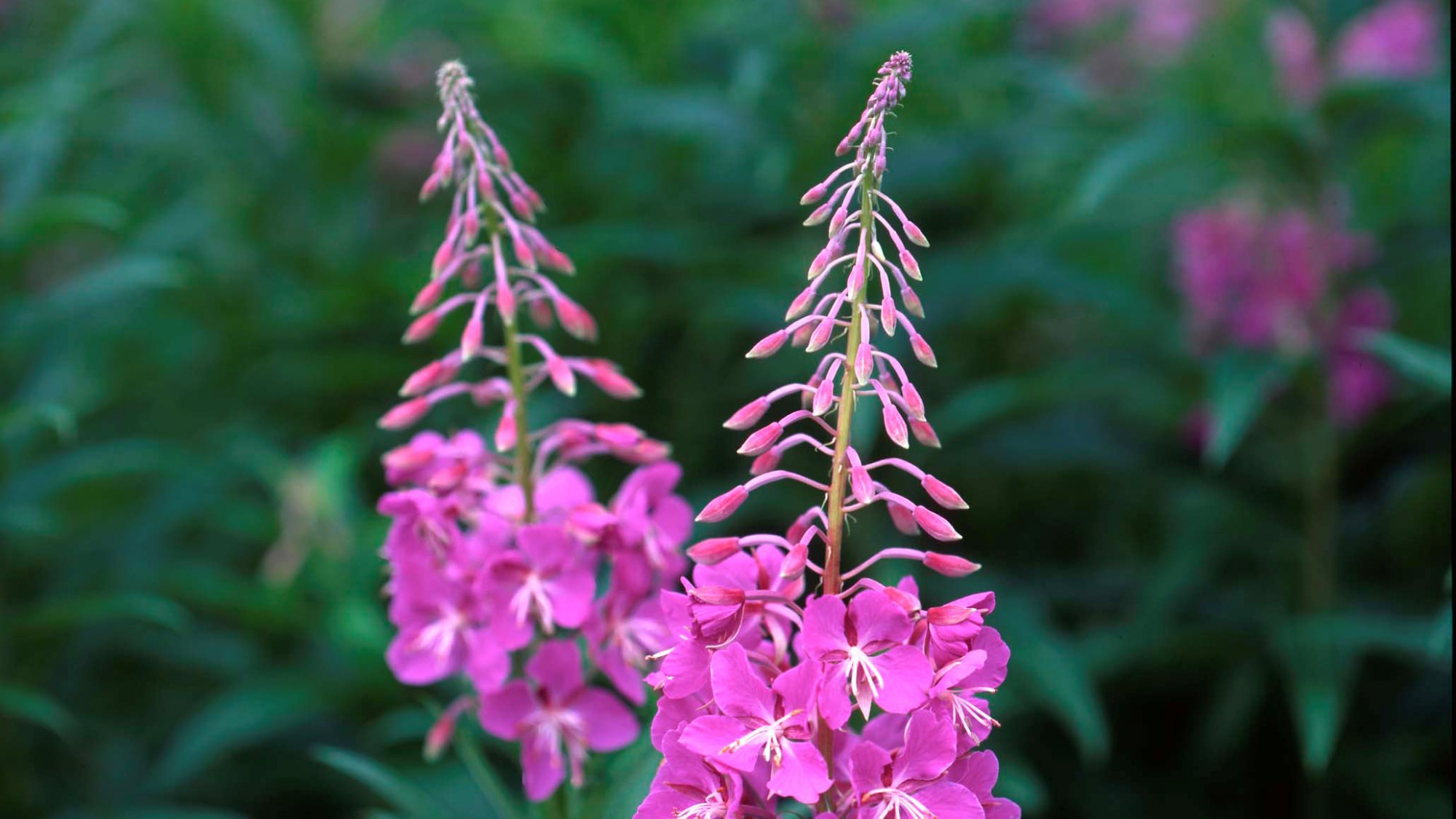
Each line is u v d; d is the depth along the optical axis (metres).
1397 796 3.46
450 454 2.02
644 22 4.02
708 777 1.46
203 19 4.38
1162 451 3.74
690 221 4.04
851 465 1.44
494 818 3.09
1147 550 4.28
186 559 4.17
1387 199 4.08
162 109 4.90
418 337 1.97
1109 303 3.60
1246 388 3.18
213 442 4.12
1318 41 3.52
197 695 4.13
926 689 1.38
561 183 4.18
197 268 4.52
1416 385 3.47
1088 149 3.87
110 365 4.46
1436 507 3.58
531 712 1.96
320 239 4.75
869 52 3.64
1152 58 4.82
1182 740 3.88
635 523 1.90
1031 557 4.15
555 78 4.03
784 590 1.56
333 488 3.49
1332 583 3.59
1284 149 3.27
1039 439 3.77
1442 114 3.05
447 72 1.90
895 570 3.68
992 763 1.49
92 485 4.18
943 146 3.66
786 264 3.73
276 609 3.53
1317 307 3.38
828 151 3.74
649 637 1.95
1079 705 3.07
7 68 4.53
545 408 3.68
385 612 3.58
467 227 1.92
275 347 4.40
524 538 1.88
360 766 2.14
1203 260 3.45
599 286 3.95
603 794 2.02
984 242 3.98
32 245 3.64
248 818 3.77
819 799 1.51
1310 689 3.17
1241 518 3.58
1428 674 3.61
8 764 3.54
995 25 4.16
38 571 3.99
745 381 3.87
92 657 3.98
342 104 4.52
